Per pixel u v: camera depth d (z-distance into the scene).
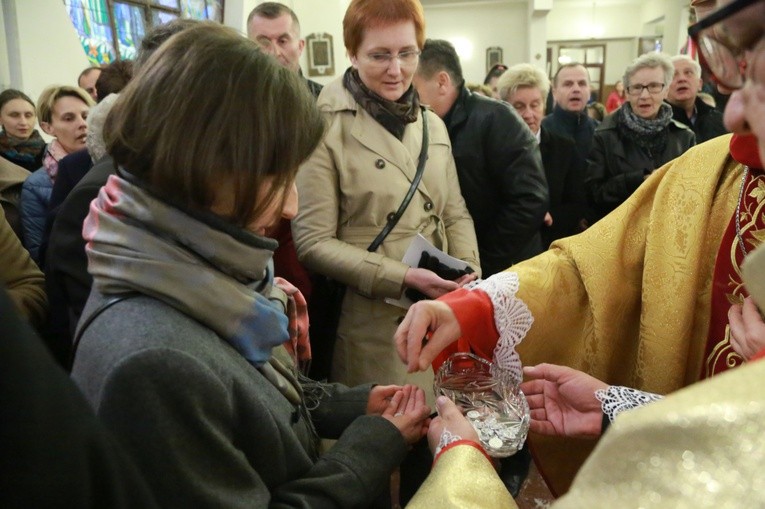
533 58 9.75
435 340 0.95
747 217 0.83
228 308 0.66
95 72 2.96
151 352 0.57
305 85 0.70
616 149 2.53
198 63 0.63
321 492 0.71
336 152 1.46
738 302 0.84
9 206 2.44
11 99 2.84
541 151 2.68
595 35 12.41
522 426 0.82
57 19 3.69
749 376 0.32
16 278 1.31
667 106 2.49
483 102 1.93
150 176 0.65
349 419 0.95
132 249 0.64
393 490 1.81
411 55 1.49
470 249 1.65
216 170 0.62
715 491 0.28
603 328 0.97
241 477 0.63
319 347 1.58
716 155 0.90
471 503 0.59
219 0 6.29
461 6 10.80
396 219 1.48
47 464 0.32
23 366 0.32
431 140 1.60
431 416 0.91
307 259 1.46
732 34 0.38
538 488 1.87
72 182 1.62
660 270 0.92
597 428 0.81
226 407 0.61
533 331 0.99
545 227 2.73
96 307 0.65
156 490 0.57
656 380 0.91
